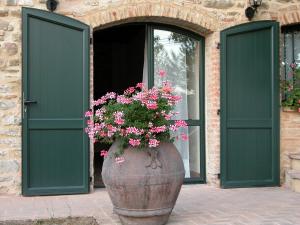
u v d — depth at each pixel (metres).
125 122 3.83
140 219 3.88
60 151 5.46
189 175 6.27
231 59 6.02
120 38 7.75
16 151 5.36
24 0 5.41
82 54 5.53
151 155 3.79
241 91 6.05
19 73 5.38
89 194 5.51
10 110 5.35
